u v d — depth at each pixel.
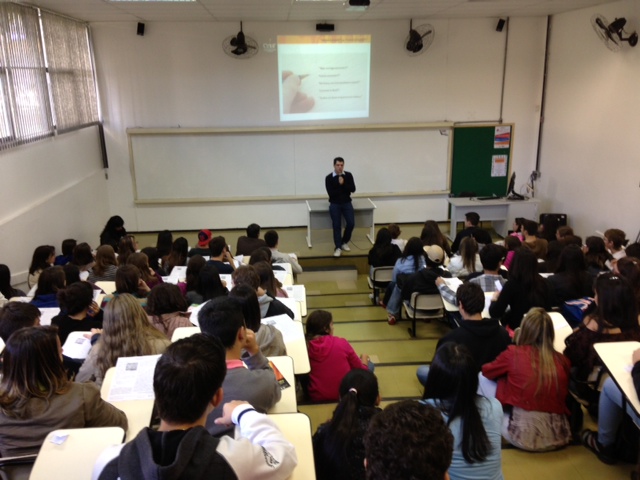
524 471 2.37
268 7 6.03
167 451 1.02
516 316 3.41
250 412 1.35
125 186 7.68
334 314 5.12
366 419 1.67
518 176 8.20
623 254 4.37
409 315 4.53
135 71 7.27
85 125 6.73
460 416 1.74
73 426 1.61
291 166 7.79
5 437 1.58
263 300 2.97
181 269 4.32
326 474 1.62
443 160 7.95
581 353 2.59
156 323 2.69
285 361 2.21
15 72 4.84
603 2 6.16
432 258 4.62
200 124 7.55
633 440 2.36
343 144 7.76
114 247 6.02
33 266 4.24
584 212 6.98
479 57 7.62
